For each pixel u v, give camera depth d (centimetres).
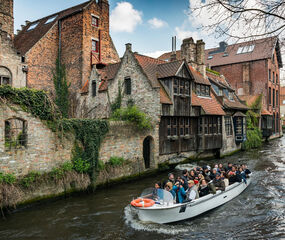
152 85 1490
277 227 811
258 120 2959
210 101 1895
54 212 923
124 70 1656
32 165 991
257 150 2406
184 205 852
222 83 2458
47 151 1038
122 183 1302
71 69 2216
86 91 2034
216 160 1894
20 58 1942
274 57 3597
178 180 973
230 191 1055
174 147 1622
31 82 2072
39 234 767
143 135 1452
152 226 820
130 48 1639
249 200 1058
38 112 1012
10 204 894
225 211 955
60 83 2239
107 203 1017
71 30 2233
